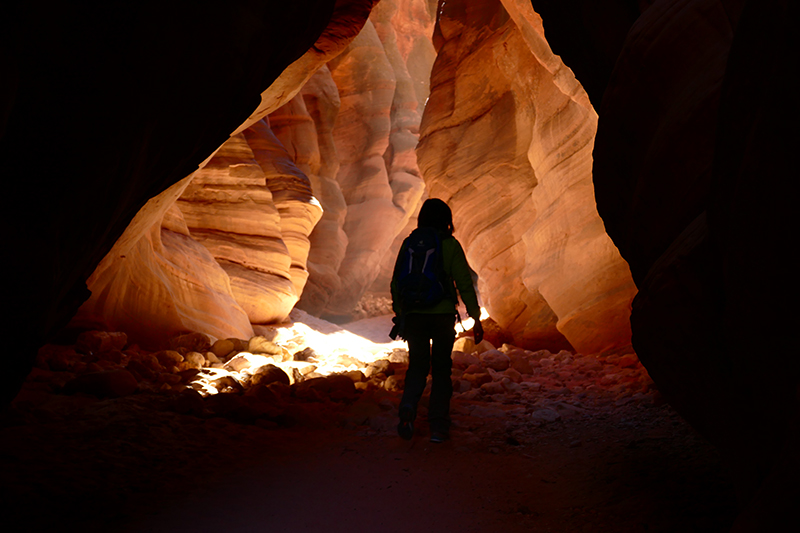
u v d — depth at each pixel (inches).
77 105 94.3
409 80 917.2
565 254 304.5
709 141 81.3
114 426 136.9
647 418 156.1
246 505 102.4
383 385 215.6
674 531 84.4
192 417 155.2
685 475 107.4
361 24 309.7
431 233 153.9
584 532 88.5
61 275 102.2
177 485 109.2
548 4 152.5
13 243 83.8
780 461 50.6
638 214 97.3
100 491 101.2
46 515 90.1
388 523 96.0
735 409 68.3
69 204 95.4
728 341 65.0
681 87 90.2
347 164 829.8
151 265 293.1
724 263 62.9
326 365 288.2
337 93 736.3
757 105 55.8
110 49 99.8
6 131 86.2
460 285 154.3
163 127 124.1
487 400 196.9
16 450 114.6
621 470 115.0
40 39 87.5
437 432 144.5
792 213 51.2
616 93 104.7
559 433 150.9
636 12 122.6
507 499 106.3
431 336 152.2
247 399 178.7
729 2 88.0
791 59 48.7
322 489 112.0
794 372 54.9
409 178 852.6
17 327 84.5
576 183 300.5
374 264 809.5
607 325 288.0
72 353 229.3
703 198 81.7
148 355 247.4
